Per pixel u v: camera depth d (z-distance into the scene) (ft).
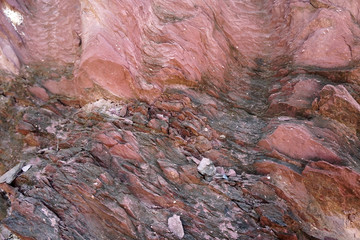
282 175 14.94
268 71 19.70
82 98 17.46
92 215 13.79
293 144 15.28
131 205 13.98
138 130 16.48
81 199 13.94
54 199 13.91
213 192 15.10
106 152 15.49
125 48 16.84
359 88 16.34
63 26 18.53
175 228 13.74
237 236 13.93
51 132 16.83
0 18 17.29
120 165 15.15
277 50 19.70
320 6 18.56
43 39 18.47
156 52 18.06
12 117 16.85
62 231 13.15
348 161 14.16
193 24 19.12
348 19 17.99
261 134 16.88
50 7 18.99
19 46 17.90
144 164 15.33
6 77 17.10
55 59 18.30
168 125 16.72
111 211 13.71
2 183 14.33
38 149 16.38
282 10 19.94
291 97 17.11
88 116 16.89
